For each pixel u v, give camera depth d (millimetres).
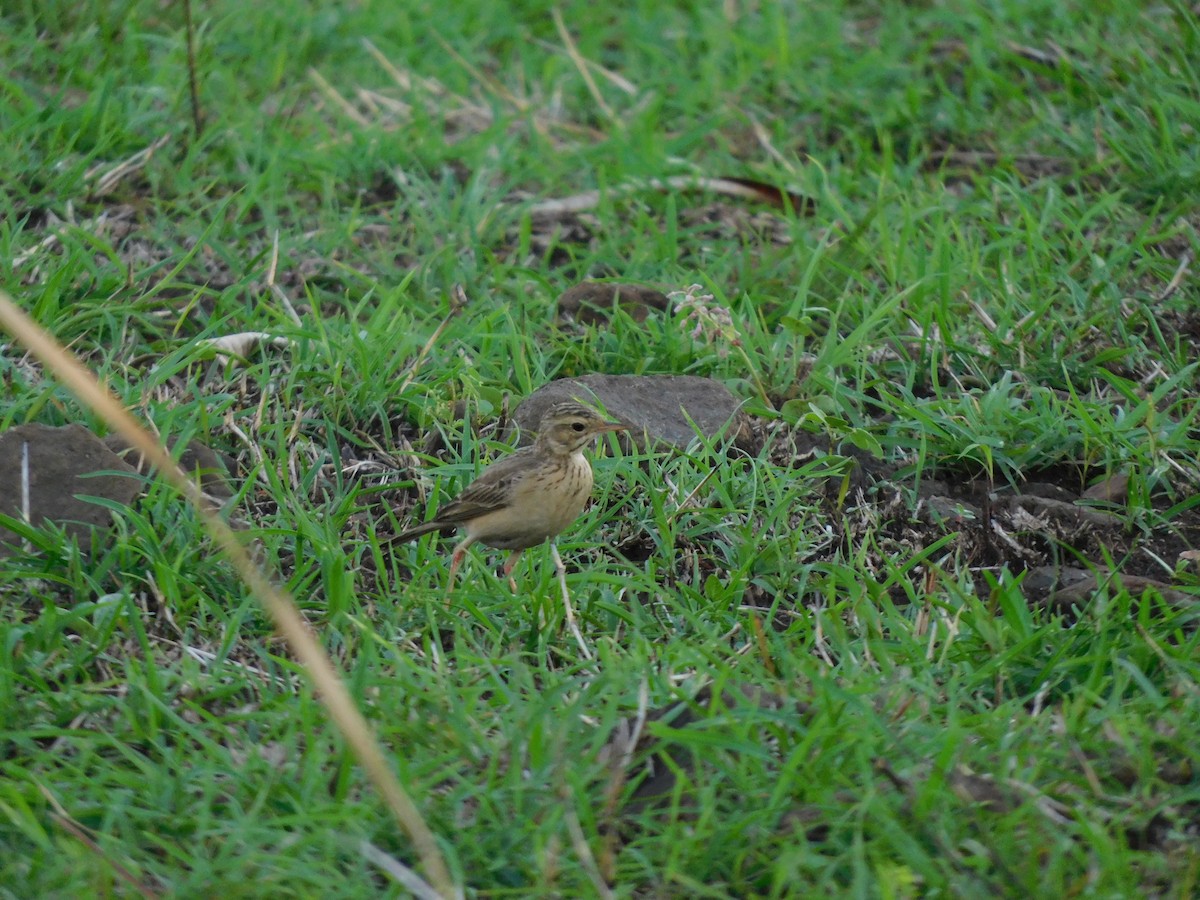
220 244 14398
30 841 7617
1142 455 11578
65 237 13766
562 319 13992
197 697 8867
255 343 12914
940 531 11211
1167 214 15531
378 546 10289
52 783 7984
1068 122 17406
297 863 7355
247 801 7945
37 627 9133
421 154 16750
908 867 7348
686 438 11945
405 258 15055
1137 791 7965
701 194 16500
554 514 10062
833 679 8742
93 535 9961
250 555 10344
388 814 7758
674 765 7770
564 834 7648
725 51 19656
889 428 12164
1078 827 7637
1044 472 12055
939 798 7676
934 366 12594
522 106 18375
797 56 19156
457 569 10336
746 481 11312
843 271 14320
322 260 14695
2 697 8453
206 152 16438
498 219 15633
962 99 18359
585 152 17109
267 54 18891
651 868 7422
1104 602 9484
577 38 20672
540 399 12039
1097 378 12961
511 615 9945
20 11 19141
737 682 8695
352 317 12688
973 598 9664
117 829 7758
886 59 18969
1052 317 13602
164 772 8039
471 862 7590
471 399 12258
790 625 9867
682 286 13703
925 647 9344
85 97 17156
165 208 15352
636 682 8883
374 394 12195
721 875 7562
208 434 11469
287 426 11852
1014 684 9109
